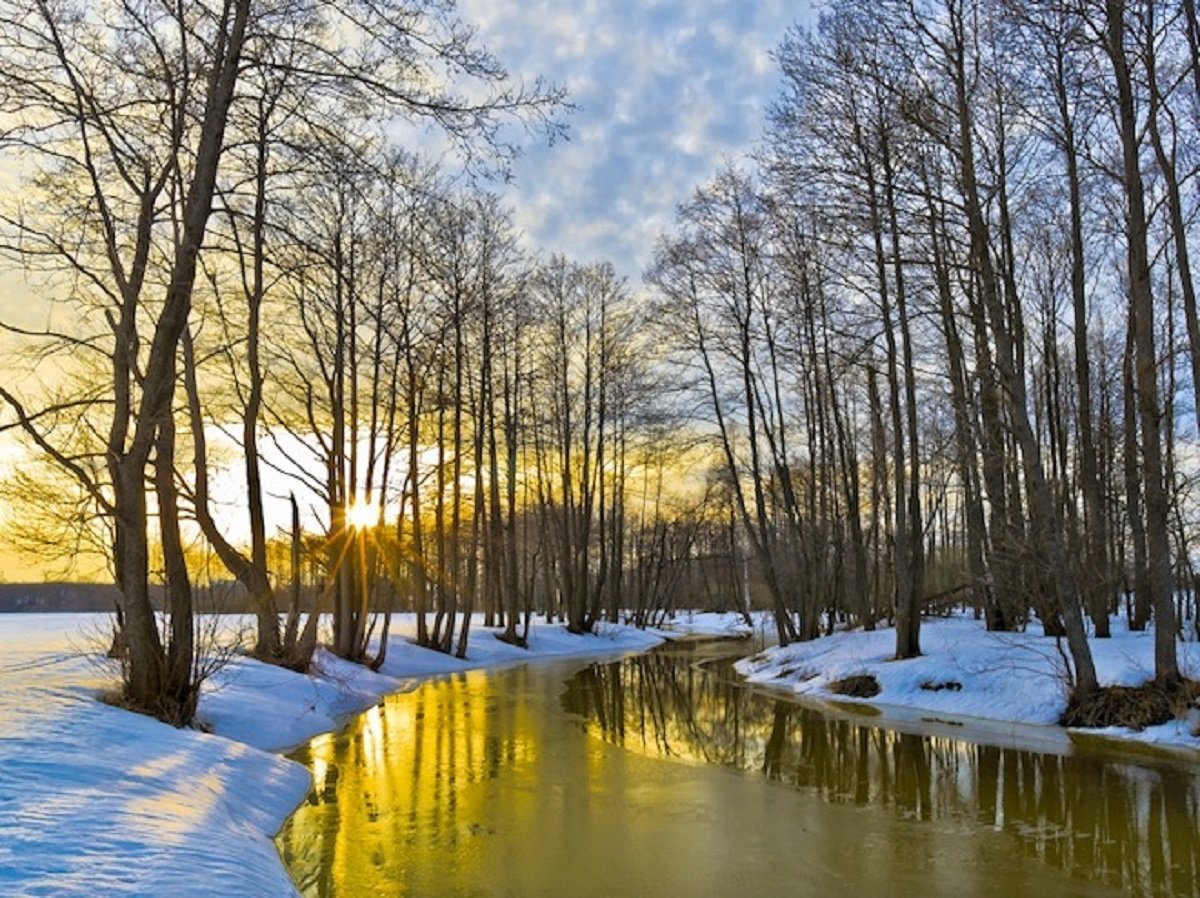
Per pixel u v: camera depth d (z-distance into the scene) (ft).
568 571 128.16
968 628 66.08
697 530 180.14
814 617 85.51
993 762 37.14
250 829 24.72
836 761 38.40
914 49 54.34
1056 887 22.52
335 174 33.35
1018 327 61.05
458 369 90.12
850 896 21.95
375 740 43.37
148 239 35.12
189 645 34.91
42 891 14.76
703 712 53.88
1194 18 41.81
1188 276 44.93
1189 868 23.84
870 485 106.63
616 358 128.57
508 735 45.29
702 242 84.53
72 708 29.17
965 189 47.70
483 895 21.81
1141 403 42.68
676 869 23.95
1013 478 64.18
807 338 84.12
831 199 60.54
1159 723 40.86
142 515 33.65
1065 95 53.83
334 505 66.80
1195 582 57.77
